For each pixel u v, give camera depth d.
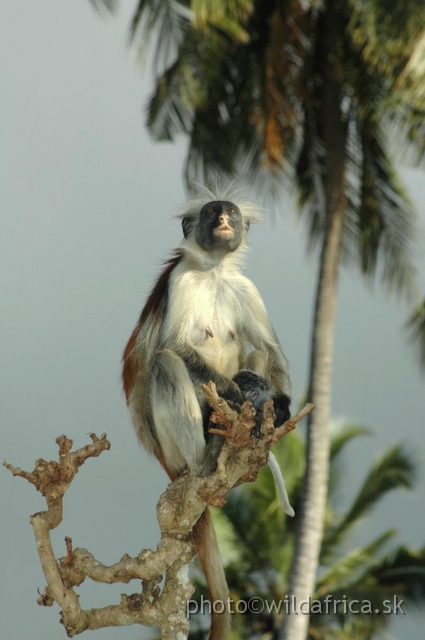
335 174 30.94
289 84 30.84
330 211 30.69
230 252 13.94
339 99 31.38
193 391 12.75
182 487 10.77
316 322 29.80
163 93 30.45
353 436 35.66
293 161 32.41
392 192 32.44
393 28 27.48
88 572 10.48
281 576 34.47
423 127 30.81
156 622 10.55
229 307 13.80
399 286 32.72
